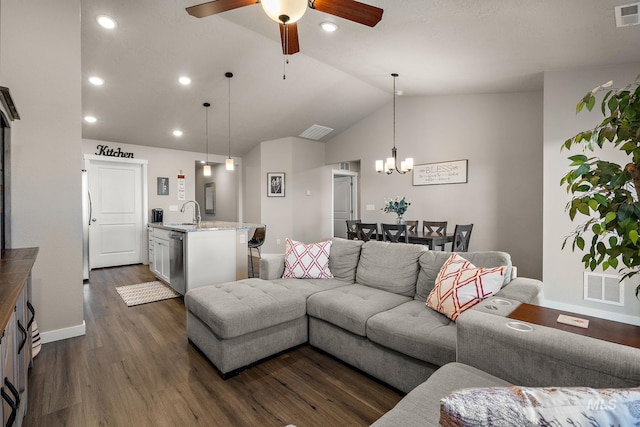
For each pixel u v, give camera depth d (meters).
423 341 1.75
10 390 1.18
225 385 2.01
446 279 2.08
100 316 3.21
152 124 5.23
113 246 5.73
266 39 3.66
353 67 4.17
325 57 3.94
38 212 2.53
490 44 2.89
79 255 2.72
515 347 1.24
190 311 2.51
